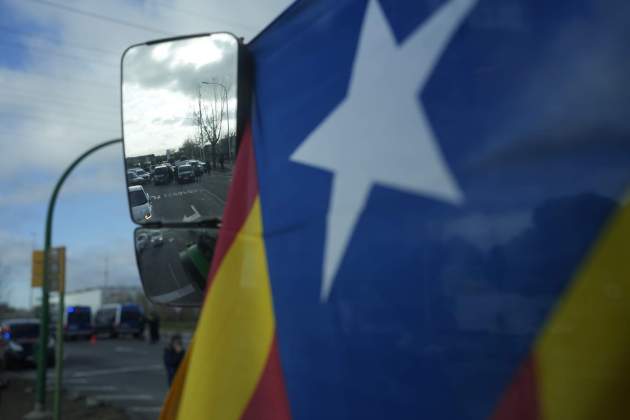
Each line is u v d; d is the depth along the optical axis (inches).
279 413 57.1
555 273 37.8
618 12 37.1
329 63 59.1
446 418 43.2
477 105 44.1
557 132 38.9
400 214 48.4
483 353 41.2
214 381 63.1
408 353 46.4
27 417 498.3
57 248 429.7
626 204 35.5
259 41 71.9
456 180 44.4
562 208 38.0
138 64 83.0
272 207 63.0
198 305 80.7
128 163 83.3
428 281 45.4
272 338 59.7
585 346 36.0
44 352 520.4
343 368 51.8
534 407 37.9
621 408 34.4
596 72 37.6
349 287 52.1
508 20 42.8
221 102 73.6
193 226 77.6
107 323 1696.6
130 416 489.4
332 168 56.1
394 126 50.2
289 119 63.5
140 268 84.7
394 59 51.4
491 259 41.3
